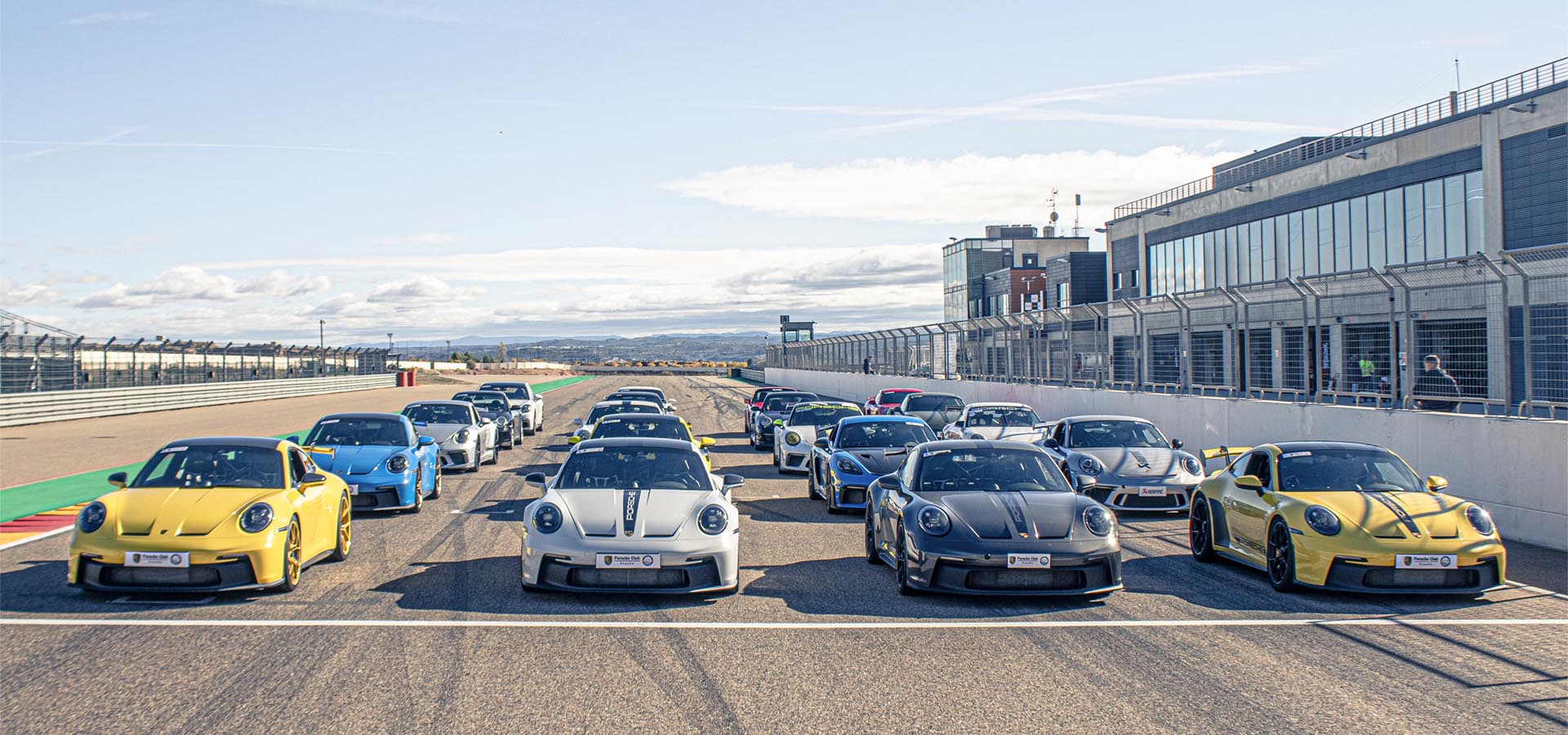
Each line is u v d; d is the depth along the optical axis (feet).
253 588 25.57
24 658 19.99
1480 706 17.53
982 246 228.63
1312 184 100.12
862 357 137.80
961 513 26.78
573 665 19.89
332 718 16.60
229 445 28.84
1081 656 20.88
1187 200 124.67
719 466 64.69
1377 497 28.17
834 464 43.09
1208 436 57.47
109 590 25.23
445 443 56.80
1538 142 73.36
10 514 42.09
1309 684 18.89
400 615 23.97
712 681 18.90
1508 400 36.81
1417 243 86.12
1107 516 27.02
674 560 25.26
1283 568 27.32
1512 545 34.83
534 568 25.53
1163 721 16.76
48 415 103.30
